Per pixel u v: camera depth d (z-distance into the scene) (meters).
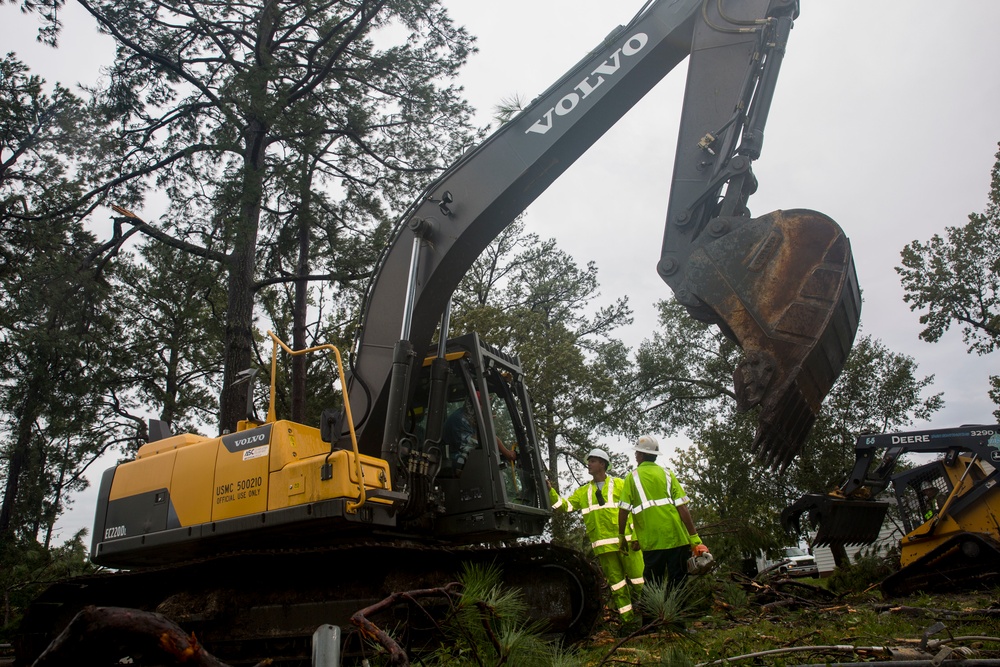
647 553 7.17
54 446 18.70
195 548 6.88
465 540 7.34
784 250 5.87
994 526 9.69
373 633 2.82
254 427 6.71
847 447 25.45
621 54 7.07
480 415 7.14
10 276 14.68
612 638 6.65
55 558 14.34
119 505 7.32
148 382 22.72
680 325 30.95
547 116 7.07
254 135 15.26
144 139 15.58
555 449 21.58
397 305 7.13
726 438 22.97
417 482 6.62
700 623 6.78
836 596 9.73
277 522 6.11
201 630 6.58
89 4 14.57
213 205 14.09
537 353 21.16
